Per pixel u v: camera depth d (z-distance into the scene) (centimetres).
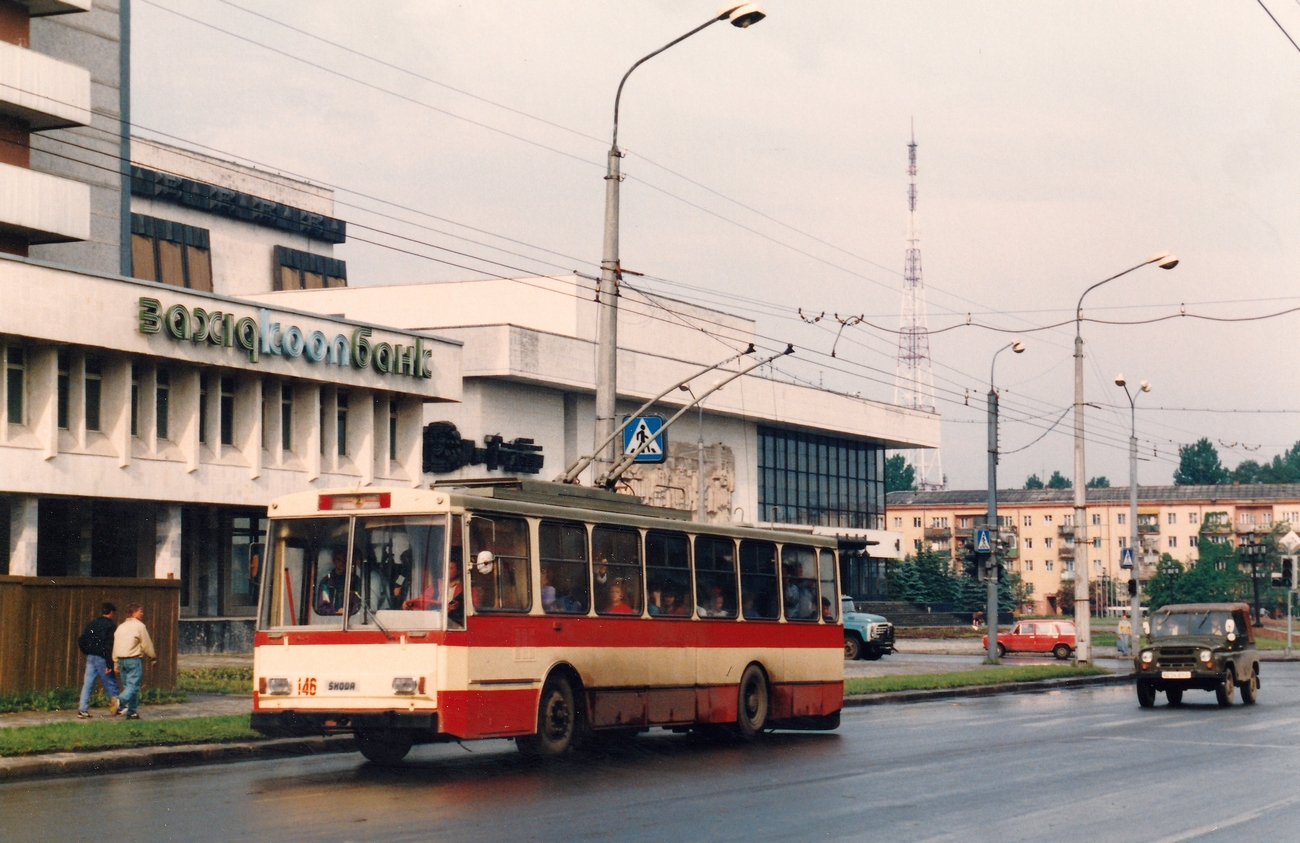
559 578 1712
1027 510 14612
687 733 2161
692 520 2025
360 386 4281
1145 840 1126
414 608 1544
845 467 8556
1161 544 14275
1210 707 2819
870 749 1903
